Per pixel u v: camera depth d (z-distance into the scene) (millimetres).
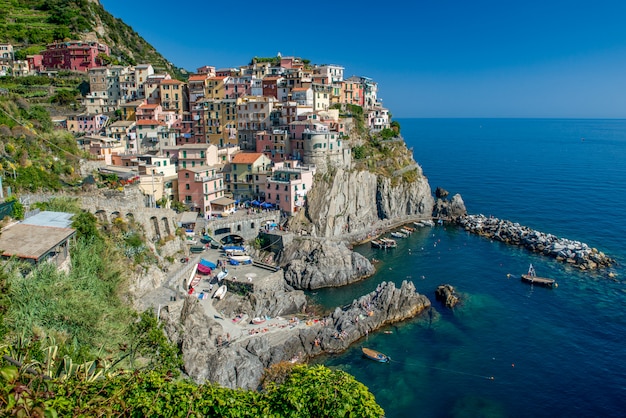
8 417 18281
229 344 71875
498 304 93562
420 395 66500
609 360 75062
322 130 143250
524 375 71188
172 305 71375
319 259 106375
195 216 111875
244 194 135625
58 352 34656
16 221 59562
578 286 102500
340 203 136000
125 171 102562
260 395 28688
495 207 175500
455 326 84562
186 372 63812
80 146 120312
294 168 135000
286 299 88750
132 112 169875
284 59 194625
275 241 117000
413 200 160750
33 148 85312
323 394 26953
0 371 19234
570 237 137125
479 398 66062
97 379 28000
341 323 81125
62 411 22531
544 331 83375
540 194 197750
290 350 74562
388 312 86000
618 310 91312
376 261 118000
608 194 194625
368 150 165250
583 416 62969
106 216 78125
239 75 189000
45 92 173250
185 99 179500
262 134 147125
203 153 132875
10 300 40438
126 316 55719
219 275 93000
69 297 46750
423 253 125188
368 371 71562
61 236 54219
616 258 119500
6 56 186000
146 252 80562
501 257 121750
